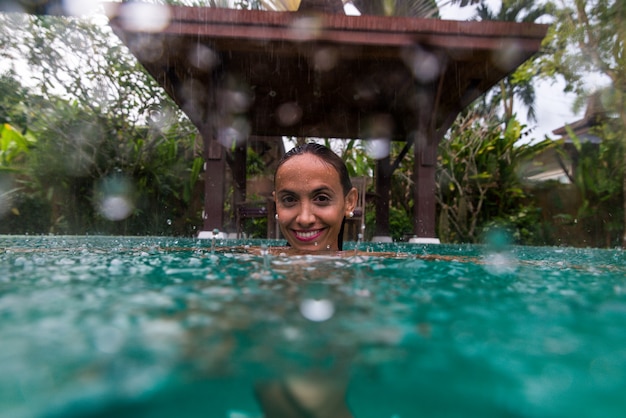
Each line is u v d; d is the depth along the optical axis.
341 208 1.65
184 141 9.59
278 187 1.62
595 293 0.72
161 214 8.93
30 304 0.54
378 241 6.89
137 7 4.04
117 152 8.52
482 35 4.29
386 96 6.36
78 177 8.27
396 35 4.28
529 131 9.45
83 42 7.74
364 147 9.88
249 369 0.33
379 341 0.41
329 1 4.68
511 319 0.51
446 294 0.69
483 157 9.12
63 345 0.37
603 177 8.41
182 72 5.17
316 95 6.33
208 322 0.46
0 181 7.93
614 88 7.73
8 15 7.15
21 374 0.30
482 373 0.33
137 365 0.33
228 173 10.01
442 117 6.42
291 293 0.66
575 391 0.31
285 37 4.21
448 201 9.30
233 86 5.87
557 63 8.30
